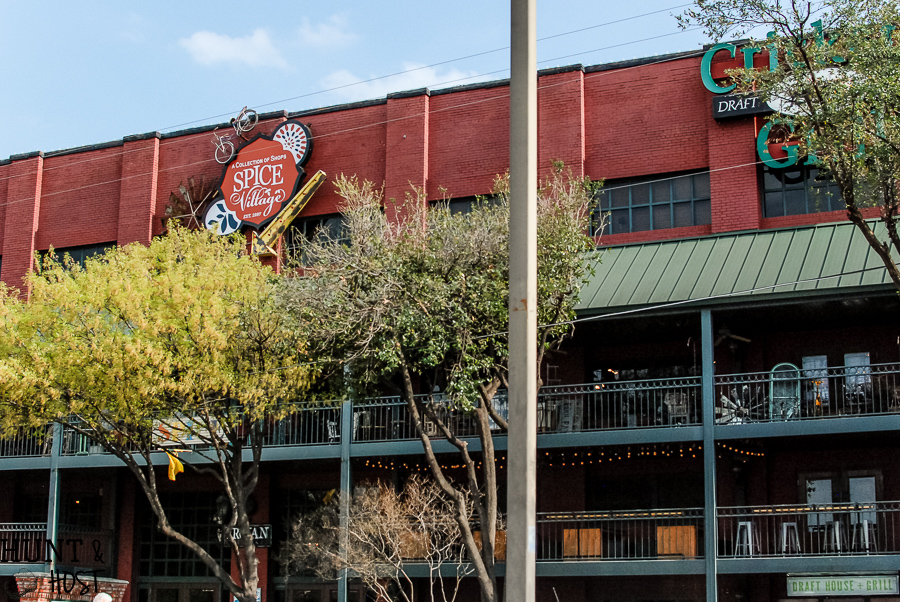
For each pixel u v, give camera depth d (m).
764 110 23.86
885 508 21.06
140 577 28.81
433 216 20.09
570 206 19.67
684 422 23.77
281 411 21.69
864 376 22.55
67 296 21.11
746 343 23.98
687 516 21.11
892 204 15.68
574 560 22.02
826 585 21.75
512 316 9.73
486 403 19.19
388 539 21.97
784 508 21.02
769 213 24.16
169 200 30.48
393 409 26.34
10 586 28.69
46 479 30.61
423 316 18.75
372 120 28.52
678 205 24.94
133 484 29.23
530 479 9.45
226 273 21.70
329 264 20.22
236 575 27.73
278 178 28.83
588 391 22.75
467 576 25.20
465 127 27.36
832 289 20.44
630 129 25.62
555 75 26.39
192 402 21.03
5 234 32.44
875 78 15.44
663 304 21.75
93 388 20.72
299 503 27.70
